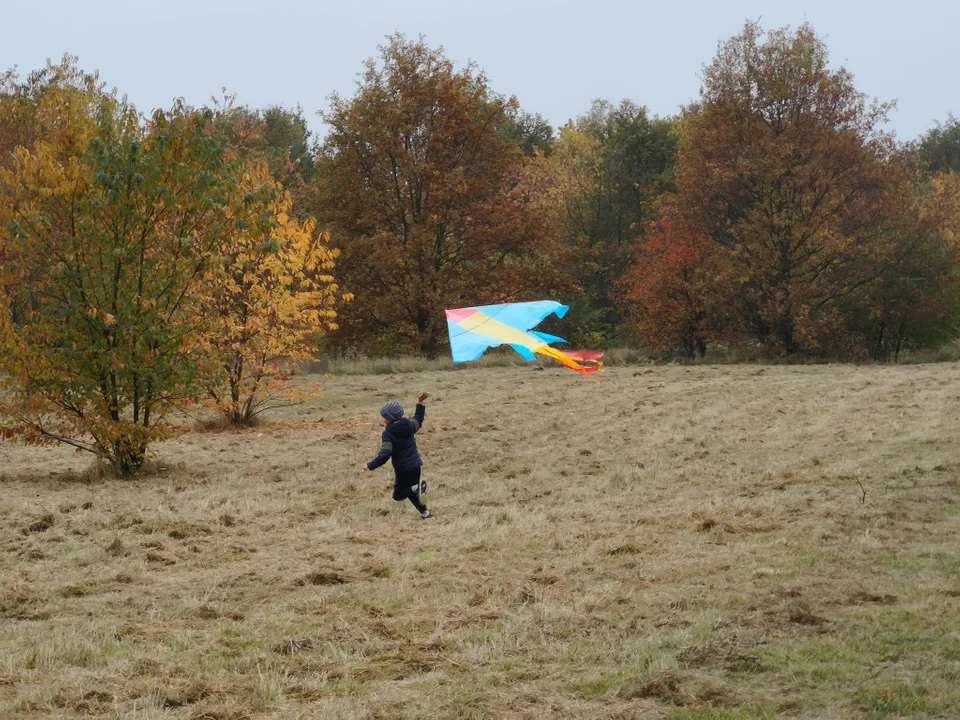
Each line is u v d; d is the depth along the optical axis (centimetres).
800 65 3912
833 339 3866
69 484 1560
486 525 1188
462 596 884
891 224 3872
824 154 3862
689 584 902
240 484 1530
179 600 890
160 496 1413
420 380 3106
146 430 1636
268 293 2197
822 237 3850
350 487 1448
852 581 880
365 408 2508
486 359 3656
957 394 2241
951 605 802
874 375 2866
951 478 1337
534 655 723
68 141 1647
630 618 802
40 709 634
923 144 7125
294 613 845
